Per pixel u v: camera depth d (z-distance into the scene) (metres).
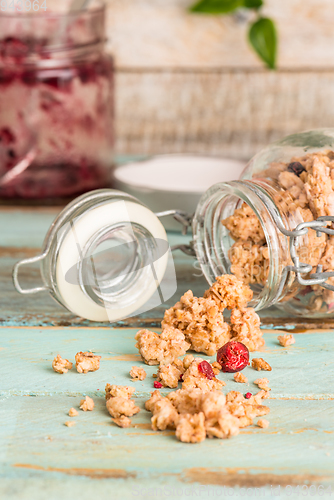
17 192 0.78
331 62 0.92
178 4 0.90
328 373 0.56
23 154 0.76
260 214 0.58
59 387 0.55
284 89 0.93
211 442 0.51
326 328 0.62
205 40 0.91
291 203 0.59
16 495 0.48
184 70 0.92
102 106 0.79
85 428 0.52
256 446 0.51
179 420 0.51
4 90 0.74
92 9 0.76
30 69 0.74
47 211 0.79
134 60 0.92
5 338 0.60
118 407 0.53
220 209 0.63
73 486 0.48
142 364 0.57
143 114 0.94
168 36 0.91
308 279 0.59
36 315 0.63
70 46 0.75
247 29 0.91
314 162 0.59
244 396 0.54
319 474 0.49
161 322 0.60
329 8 0.90
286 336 0.59
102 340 0.60
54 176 0.78
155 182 0.79
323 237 0.58
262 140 0.94
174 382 0.55
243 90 0.93
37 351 0.59
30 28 0.73
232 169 0.82
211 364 0.57
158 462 0.50
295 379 0.56
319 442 0.51
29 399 0.54
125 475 0.49
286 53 0.92
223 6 0.86
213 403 0.52
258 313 0.63
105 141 0.80
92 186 0.80
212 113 0.94
